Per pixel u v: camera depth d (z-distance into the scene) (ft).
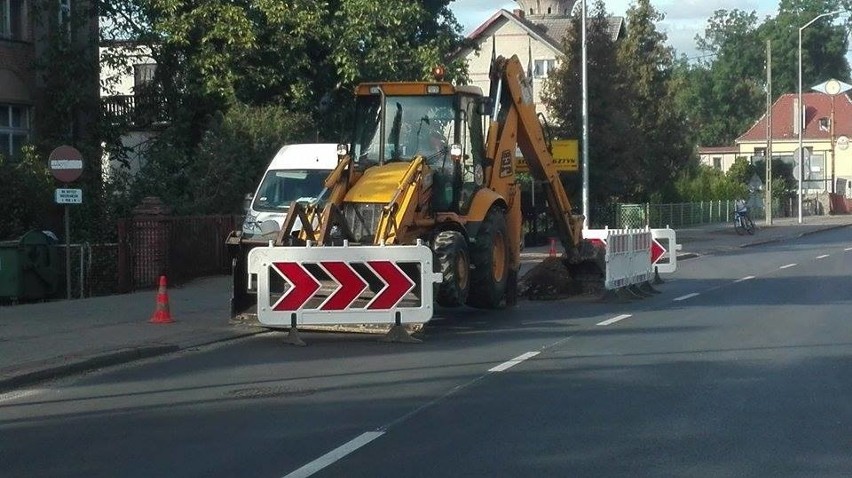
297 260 51.80
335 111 110.93
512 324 58.90
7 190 80.64
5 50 94.84
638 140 141.79
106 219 88.84
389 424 33.78
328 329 54.03
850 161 323.98
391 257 51.80
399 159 59.93
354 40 105.09
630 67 159.33
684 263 113.70
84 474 28.53
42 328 56.18
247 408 36.76
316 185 78.13
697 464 28.71
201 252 84.84
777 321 59.62
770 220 201.16
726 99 388.57
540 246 132.46
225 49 103.60
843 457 29.43
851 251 132.98
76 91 98.99
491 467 28.48
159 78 107.96
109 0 104.32
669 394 38.32
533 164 71.82
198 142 108.68
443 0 126.62
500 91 65.36
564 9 288.30
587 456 29.58
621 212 161.58
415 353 48.44
